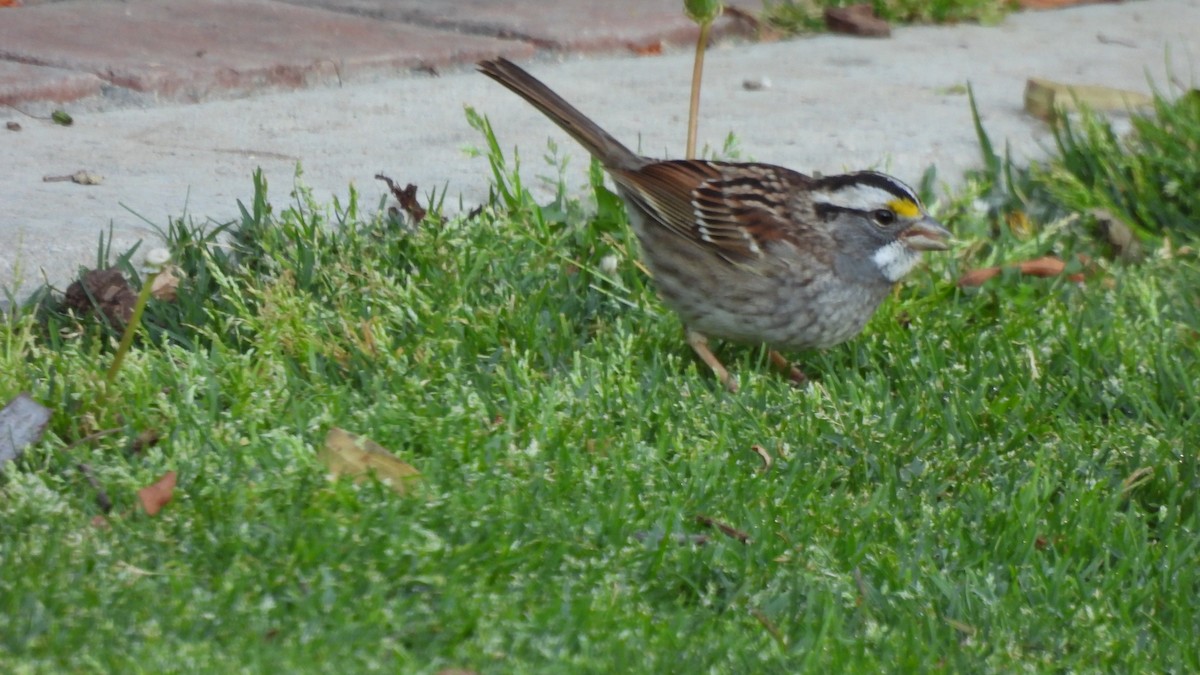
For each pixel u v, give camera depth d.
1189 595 7.23
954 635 6.72
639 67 15.45
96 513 6.97
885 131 13.38
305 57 14.05
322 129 12.66
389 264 9.88
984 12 18.20
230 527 6.74
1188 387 9.14
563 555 6.81
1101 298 10.61
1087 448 8.56
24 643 5.79
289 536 6.68
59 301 9.21
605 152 10.27
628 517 7.24
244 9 15.77
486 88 14.25
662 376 9.00
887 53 16.52
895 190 9.52
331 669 5.76
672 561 6.96
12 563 6.33
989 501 7.85
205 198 10.68
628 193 9.85
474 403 8.16
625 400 8.45
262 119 12.84
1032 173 12.49
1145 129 12.96
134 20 14.95
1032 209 12.22
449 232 9.96
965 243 11.08
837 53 16.44
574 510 7.24
